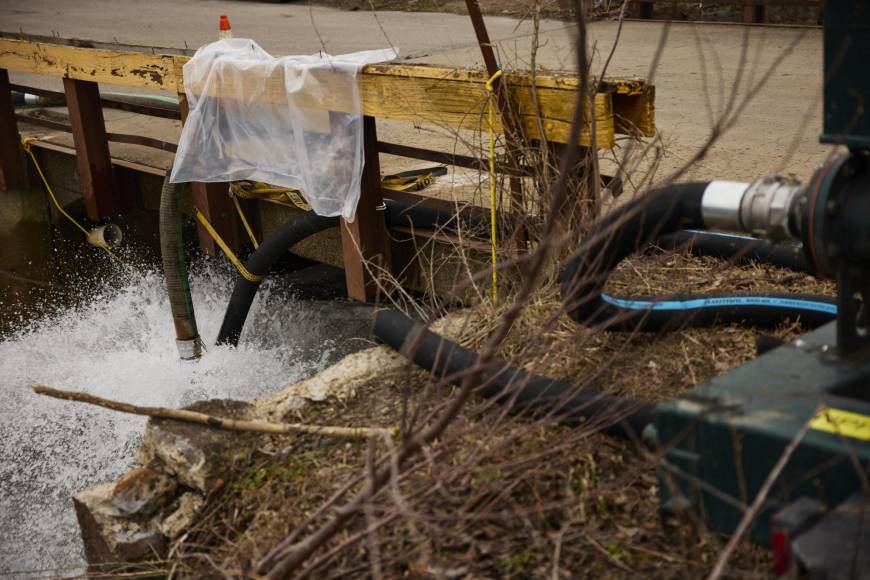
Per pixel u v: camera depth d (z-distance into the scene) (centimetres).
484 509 300
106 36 1293
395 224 582
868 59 237
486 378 351
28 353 778
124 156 821
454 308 491
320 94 535
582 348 381
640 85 420
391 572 286
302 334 720
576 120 230
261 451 368
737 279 434
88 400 383
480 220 511
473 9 437
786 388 253
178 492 365
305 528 312
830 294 414
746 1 1117
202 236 729
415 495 288
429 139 734
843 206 248
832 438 225
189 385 654
